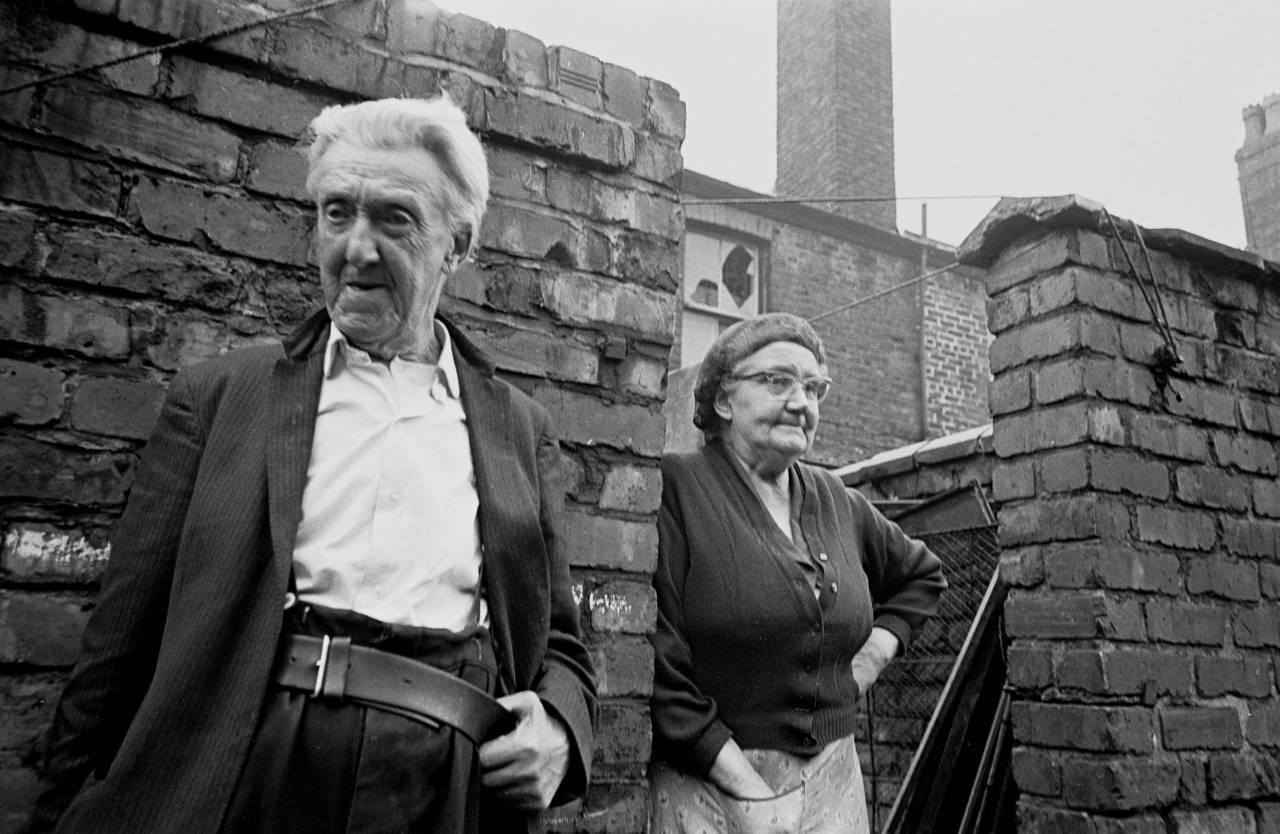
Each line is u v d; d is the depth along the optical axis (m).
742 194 9.62
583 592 1.79
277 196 1.61
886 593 2.50
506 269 1.82
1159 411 2.82
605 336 1.91
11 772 1.29
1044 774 2.59
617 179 1.99
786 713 1.93
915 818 3.05
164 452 1.15
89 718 1.04
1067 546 2.66
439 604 1.15
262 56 1.62
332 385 1.21
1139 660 2.55
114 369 1.45
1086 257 2.79
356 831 0.99
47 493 1.38
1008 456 2.88
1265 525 2.97
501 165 1.85
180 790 0.97
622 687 1.79
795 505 2.18
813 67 11.11
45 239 1.43
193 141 1.56
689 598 1.96
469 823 1.08
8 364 1.38
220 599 1.04
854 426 9.77
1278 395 3.14
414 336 1.26
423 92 1.77
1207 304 3.04
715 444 2.26
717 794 1.86
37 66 1.45
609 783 1.74
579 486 1.83
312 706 1.03
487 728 1.14
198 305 1.53
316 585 1.08
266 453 1.12
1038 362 2.83
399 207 1.18
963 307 10.72
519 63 1.90
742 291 9.74
